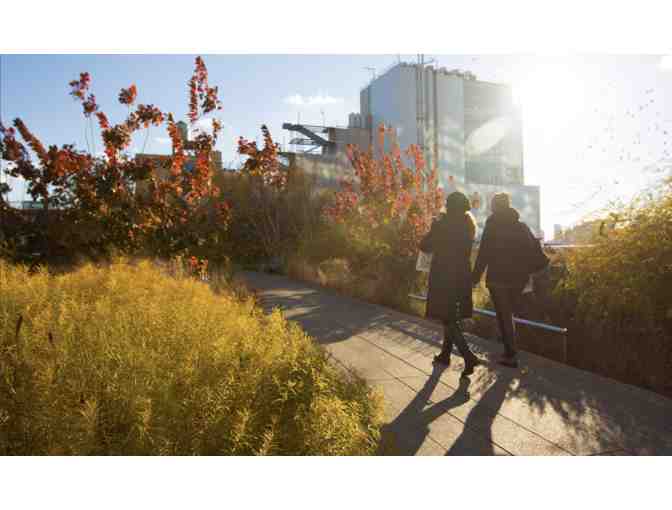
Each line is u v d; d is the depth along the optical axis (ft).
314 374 11.14
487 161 282.77
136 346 11.03
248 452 8.71
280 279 46.24
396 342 20.94
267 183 64.34
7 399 8.89
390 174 46.47
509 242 17.74
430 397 14.66
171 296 17.69
